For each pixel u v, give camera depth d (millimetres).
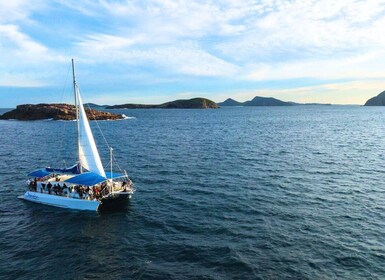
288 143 77438
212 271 21344
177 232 27125
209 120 173500
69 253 24031
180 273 21172
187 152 65000
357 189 38562
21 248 24859
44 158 60031
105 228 28219
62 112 180750
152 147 72625
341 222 28719
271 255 23188
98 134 101812
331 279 20359
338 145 74062
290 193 37062
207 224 28609
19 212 32156
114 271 21562
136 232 27297
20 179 44281
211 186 40125
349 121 158250
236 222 28938
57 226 28797
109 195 32406
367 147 70812
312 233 26594
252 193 37156
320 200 34594
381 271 21203
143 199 35438
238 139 85875
